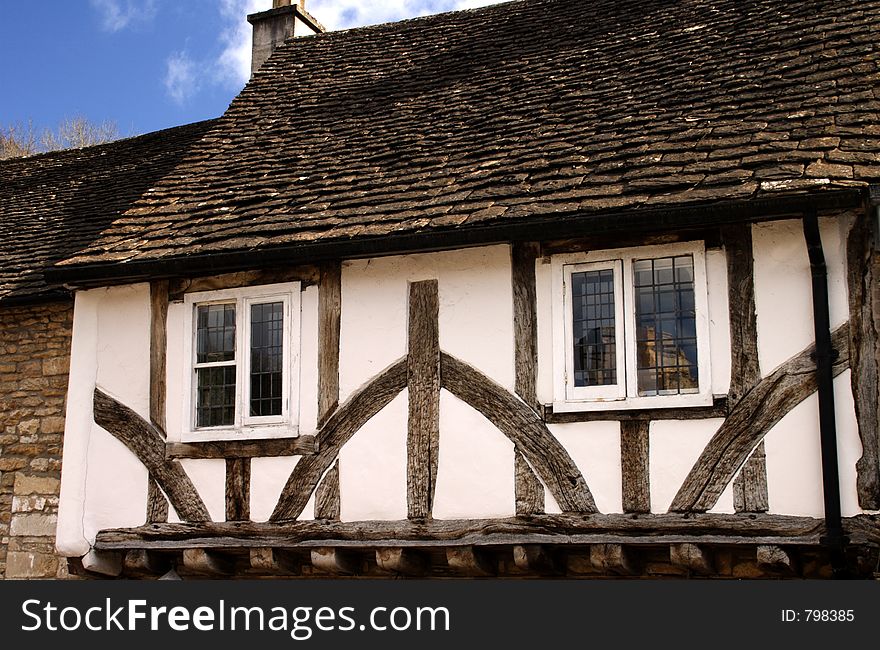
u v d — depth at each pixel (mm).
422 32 11812
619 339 7398
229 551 8188
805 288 7004
